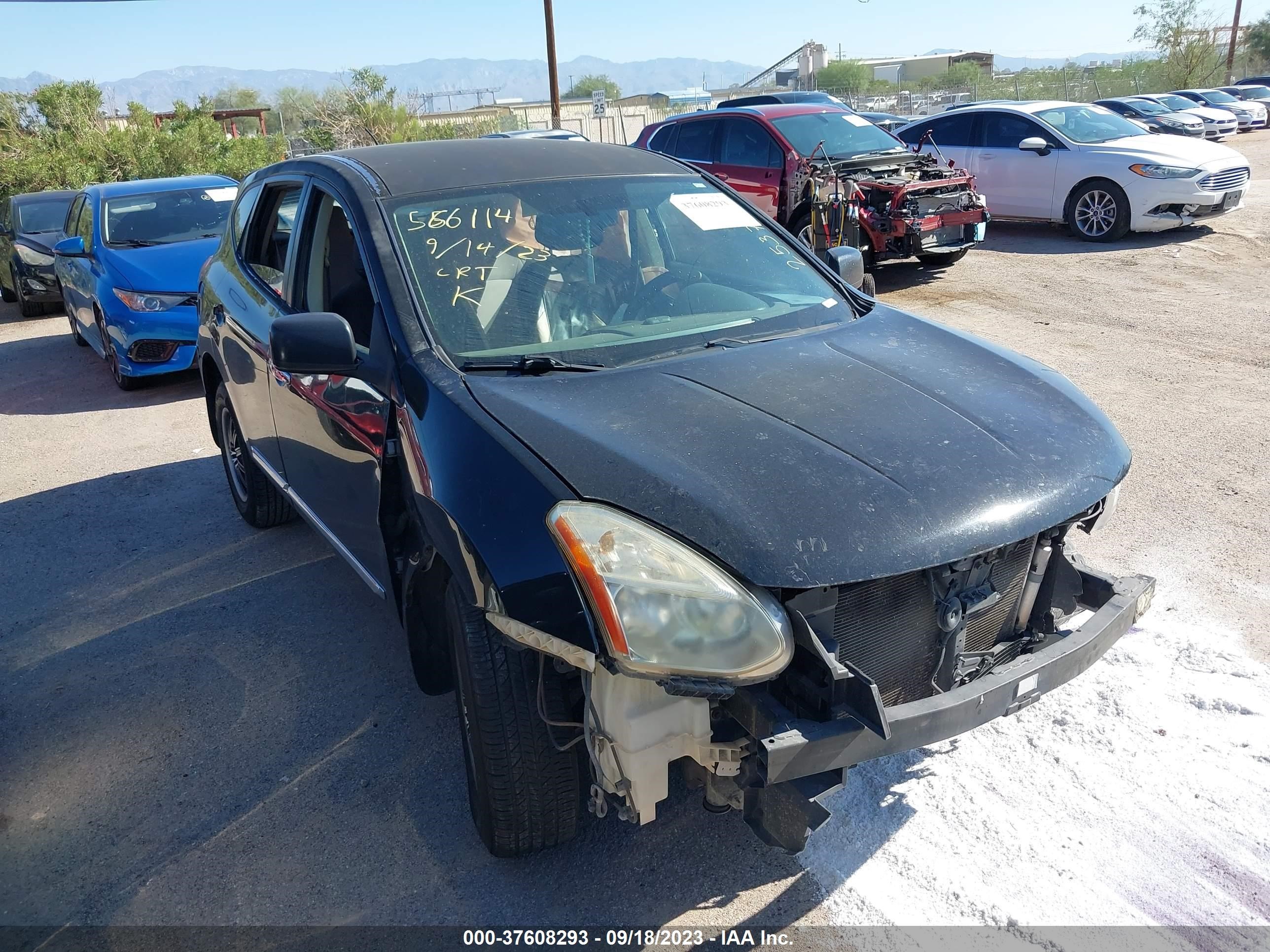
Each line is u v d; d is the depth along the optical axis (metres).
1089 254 11.29
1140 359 7.14
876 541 2.12
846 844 2.71
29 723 3.52
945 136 13.36
